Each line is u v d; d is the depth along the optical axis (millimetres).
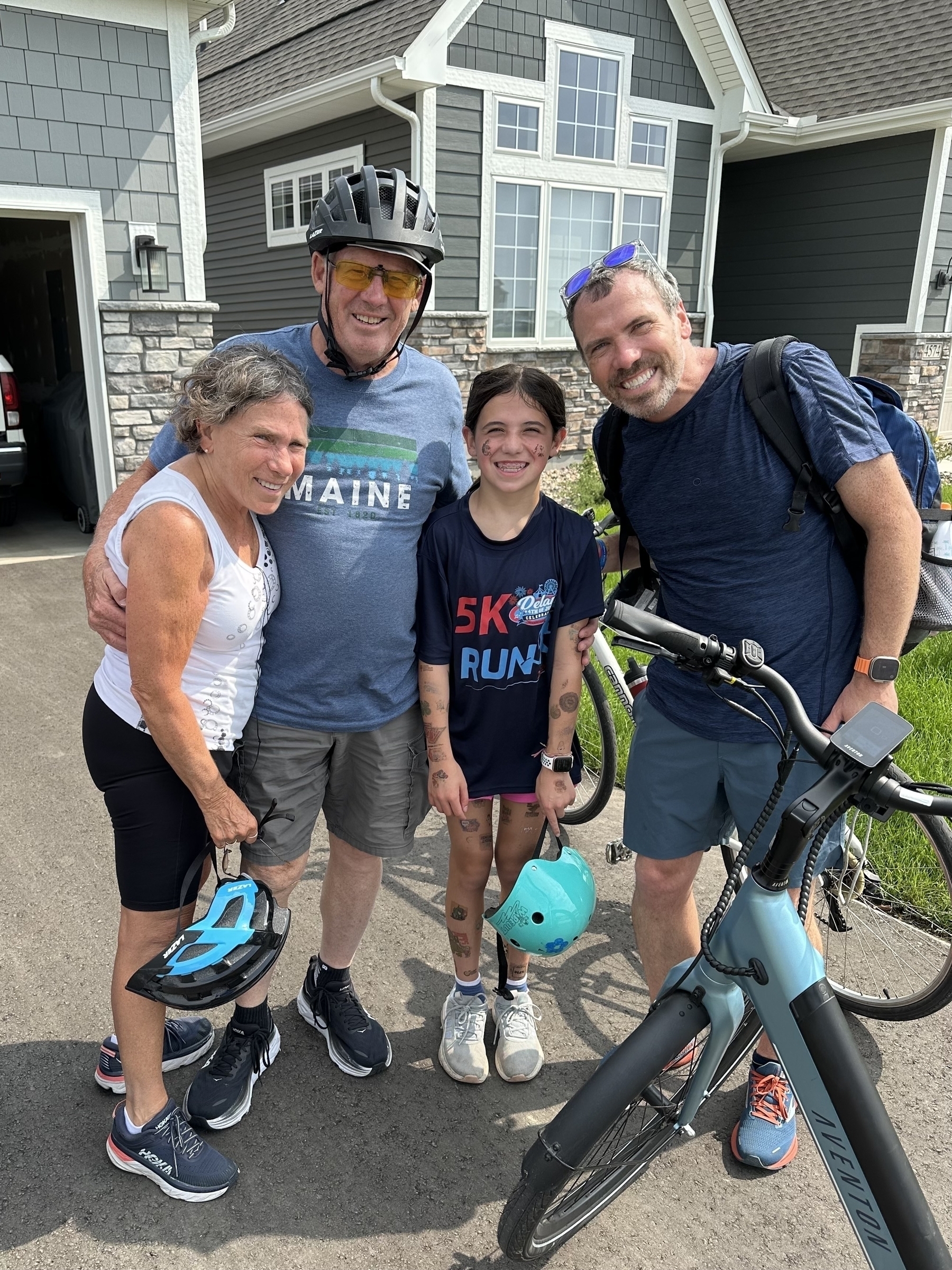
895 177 11266
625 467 2100
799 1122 2277
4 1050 2365
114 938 2807
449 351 9531
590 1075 2367
